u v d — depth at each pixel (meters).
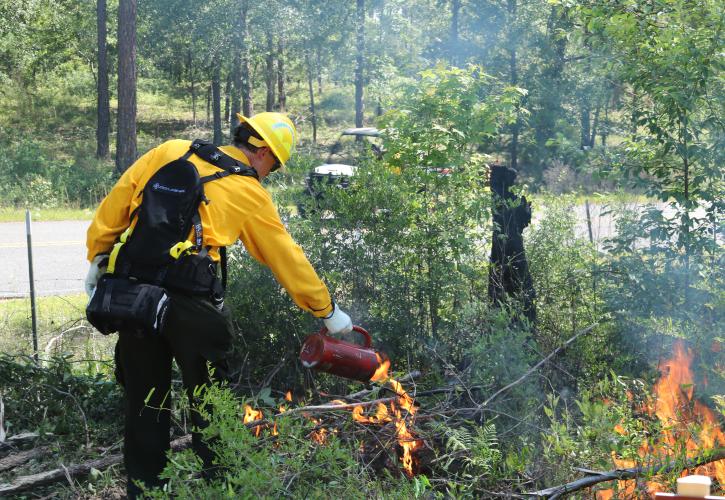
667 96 5.14
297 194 5.14
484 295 5.36
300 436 3.29
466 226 5.41
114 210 3.38
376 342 4.99
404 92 6.12
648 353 5.11
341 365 3.81
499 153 30.03
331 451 2.86
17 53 37.59
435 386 4.57
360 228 5.11
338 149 19.11
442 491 3.61
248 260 4.83
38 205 18.42
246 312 4.79
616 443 3.16
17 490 3.60
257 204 3.40
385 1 34.69
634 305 5.16
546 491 3.14
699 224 5.45
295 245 3.50
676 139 5.60
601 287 5.49
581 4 5.79
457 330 4.96
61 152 30.97
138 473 3.52
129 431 3.52
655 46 5.29
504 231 5.28
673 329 5.12
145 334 3.17
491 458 3.38
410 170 5.51
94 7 37.12
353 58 33.03
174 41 31.38
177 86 46.69
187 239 3.25
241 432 2.74
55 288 9.67
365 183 5.12
